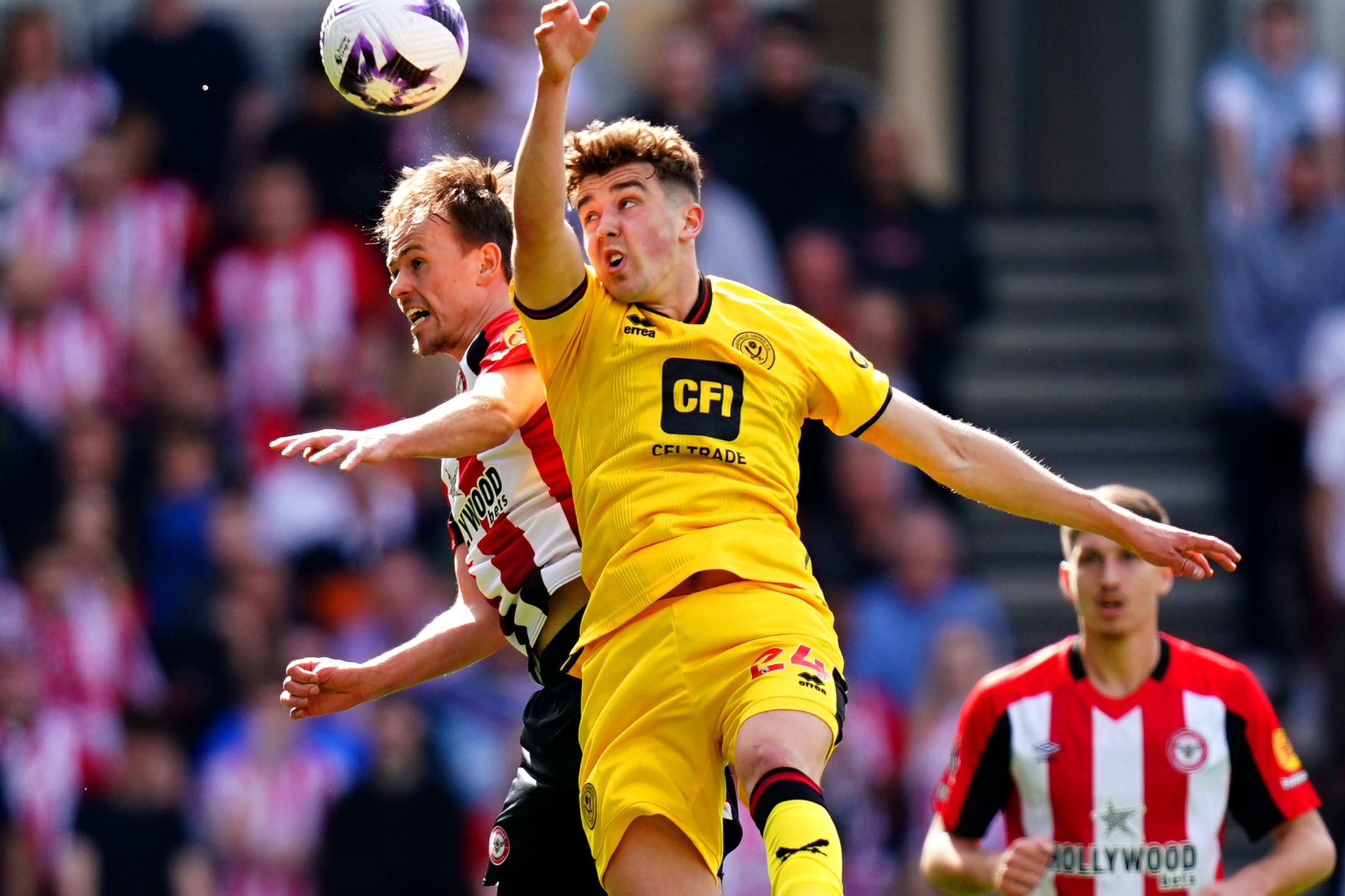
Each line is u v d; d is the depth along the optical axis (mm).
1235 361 38562
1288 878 17859
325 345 36188
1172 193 43094
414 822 31234
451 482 16016
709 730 13836
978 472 14977
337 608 33812
